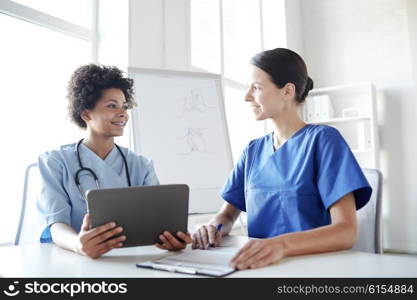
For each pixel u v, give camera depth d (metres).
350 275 0.63
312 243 0.79
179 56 2.21
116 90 1.20
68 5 1.99
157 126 1.83
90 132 1.21
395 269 0.67
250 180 1.18
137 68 1.88
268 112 1.13
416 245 3.06
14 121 1.70
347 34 3.49
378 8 3.33
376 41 3.33
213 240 0.92
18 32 1.73
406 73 3.17
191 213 1.82
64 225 1.00
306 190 1.05
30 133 1.76
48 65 1.87
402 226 3.12
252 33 3.54
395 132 3.19
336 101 3.52
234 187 1.28
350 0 3.48
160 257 0.81
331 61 3.58
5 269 0.71
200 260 0.74
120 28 1.97
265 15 3.56
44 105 1.83
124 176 1.20
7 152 1.67
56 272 0.69
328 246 0.81
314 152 1.06
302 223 1.04
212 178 1.91
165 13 2.14
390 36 3.26
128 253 0.86
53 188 1.08
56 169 1.11
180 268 0.67
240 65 3.34
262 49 3.54
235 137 3.21
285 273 0.65
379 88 3.29
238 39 3.36
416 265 0.69
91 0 2.04
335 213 0.94
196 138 1.93
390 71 3.25
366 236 1.15
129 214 0.81
